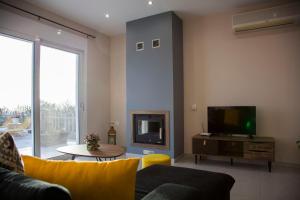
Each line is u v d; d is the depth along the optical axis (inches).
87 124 180.4
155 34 161.0
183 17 166.7
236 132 145.0
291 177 118.6
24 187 28.8
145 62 165.5
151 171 75.8
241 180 114.7
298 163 136.3
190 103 168.4
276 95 141.9
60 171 36.5
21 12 134.3
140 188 60.7
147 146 162.4
